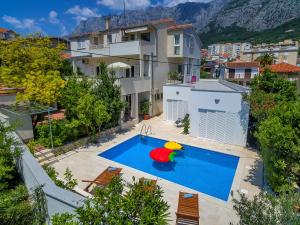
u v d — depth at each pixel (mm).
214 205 8383
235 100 14422
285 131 7711
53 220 4480
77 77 17859
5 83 16031
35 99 13242
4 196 5988
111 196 4422
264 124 8844
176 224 7086
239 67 43188
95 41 26672
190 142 15578
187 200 7840
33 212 5719
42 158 11703
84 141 14578
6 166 7109
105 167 11406
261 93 14359
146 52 20547
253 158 12742
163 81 23938
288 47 59188
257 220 4387
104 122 16062
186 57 24828
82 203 4902
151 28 21016
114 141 15477
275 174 8164
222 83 20172
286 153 7871
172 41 23562
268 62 47375
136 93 19875
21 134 12469
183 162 13195
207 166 12656
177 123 19703
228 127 15016
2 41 18156
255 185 9742
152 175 10961
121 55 21109
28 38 19391
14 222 5492
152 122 20859
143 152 14844
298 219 4051
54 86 13594
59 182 7453
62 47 21125
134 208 4098
